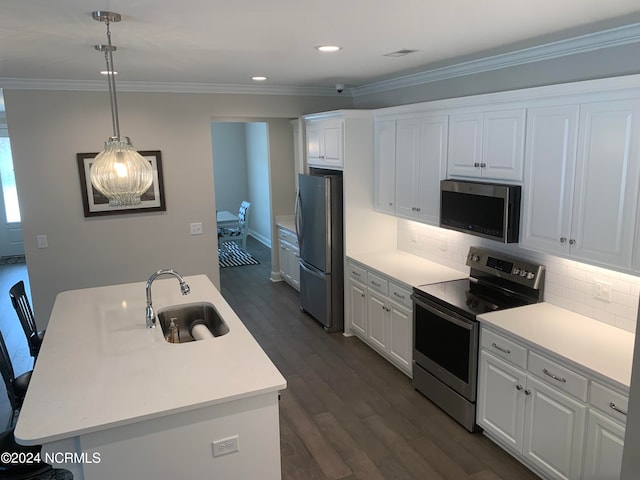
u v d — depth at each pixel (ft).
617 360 7.83
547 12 7.43
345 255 15.71
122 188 8.14
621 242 7.91
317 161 16.88
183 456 6.70
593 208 8.32
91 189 15.05
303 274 17.99
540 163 9.27
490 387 9.91
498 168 10.27
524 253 11.03
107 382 7.07
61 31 8.25
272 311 18.78
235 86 16.07
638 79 7.27
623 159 7.73
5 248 28.48
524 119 9.52
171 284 12.34
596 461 7.73
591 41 9.02
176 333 10.00
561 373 8.15
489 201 10.27
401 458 9.89
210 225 16.79
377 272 13.88
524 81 10.71
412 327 12.40
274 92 16.87
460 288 11.85
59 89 14.26
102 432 6.20
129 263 15.94
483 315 9.93
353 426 11.04
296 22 7.88
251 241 32.48
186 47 9.74
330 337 16.16
